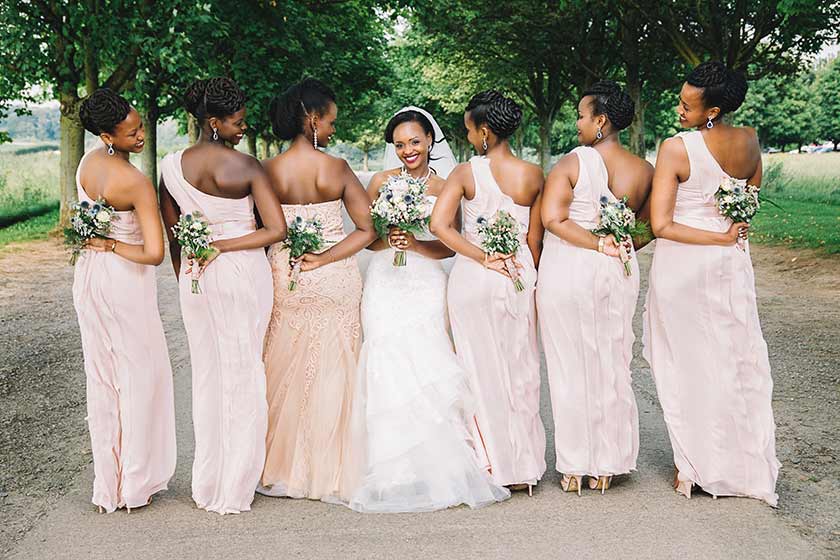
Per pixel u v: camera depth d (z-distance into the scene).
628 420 4.05
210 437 3.88
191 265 3.83
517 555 3.29
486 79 28.23
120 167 3.73
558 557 3.27
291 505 3.95
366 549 3.37
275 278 4.18
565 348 4.00
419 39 27.89
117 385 3.81
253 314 3.90
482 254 4.02
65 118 15.98
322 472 4.03
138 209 3.74
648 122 39.44
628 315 4.05
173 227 3.94
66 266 12.68
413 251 4.23
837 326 8.02
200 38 14.32
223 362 3.86
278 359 4.14
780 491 4.01
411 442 3.90
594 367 3.98
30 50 14.32
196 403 3.91
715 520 3.64
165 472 4.02
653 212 3.95
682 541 3.41
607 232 3.92
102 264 3.78
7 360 6.94
